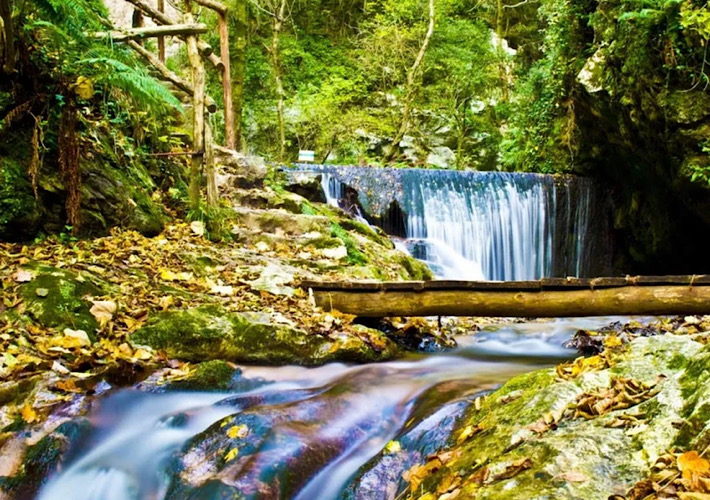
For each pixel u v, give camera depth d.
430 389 3.38
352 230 7.87
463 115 18.31
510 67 19.77
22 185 4.50
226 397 3.33
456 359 4.36
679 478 1.65
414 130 18.17
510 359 4.38
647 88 8.02
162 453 2.73
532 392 2.50
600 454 1.91
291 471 2.45
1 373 2.94
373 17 19.98
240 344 3.81
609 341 3.99
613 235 11.05
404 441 2.67
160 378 3.31
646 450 1.88
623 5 8.27
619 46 8.42
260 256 5.64
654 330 5.01
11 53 4.36
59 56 4.96
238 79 12.20
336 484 2.51
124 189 5.40
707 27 6.66
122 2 11.98
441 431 2.60
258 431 2.69
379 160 17.27
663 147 8.32
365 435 2.93
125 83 5.25
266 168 7.91
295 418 2.87
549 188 10.50
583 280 4.54
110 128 5.78
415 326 4.93
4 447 2.52
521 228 10.16
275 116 16.80
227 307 4.24
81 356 3.26
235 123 12.15
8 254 4.08
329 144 16.70
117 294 3.97
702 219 8.55
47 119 4.78
